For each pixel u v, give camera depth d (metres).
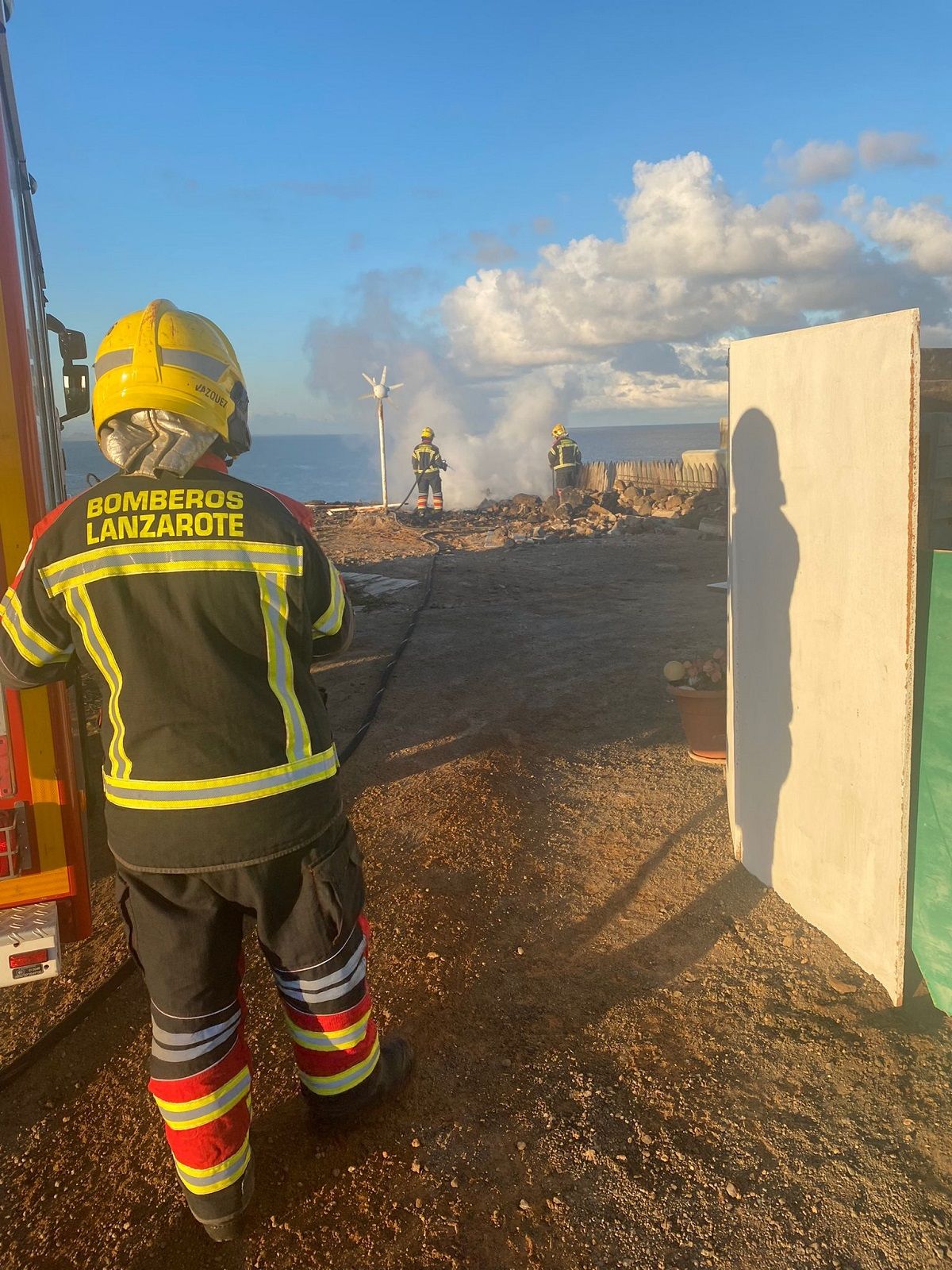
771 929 3.18
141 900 1.81
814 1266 1.89
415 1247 1.99
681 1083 2.45
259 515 1.80
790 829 3.25
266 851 1.77
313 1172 2.20
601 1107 2.37
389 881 3.63
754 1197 2.07
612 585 10.54
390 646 7.80
